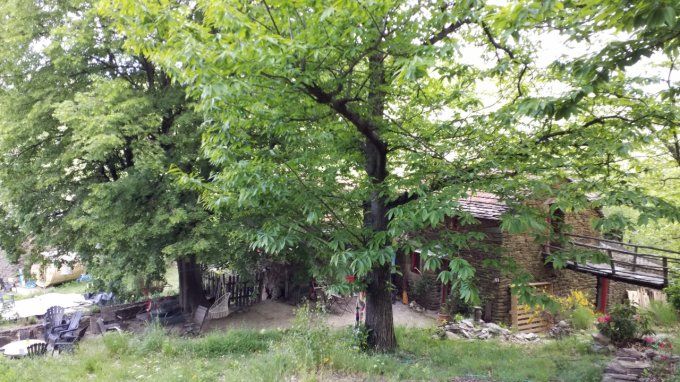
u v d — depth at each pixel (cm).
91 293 2170
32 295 2520
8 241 1678
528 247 1555
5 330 1658
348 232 792
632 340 1075
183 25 586
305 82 618
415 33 653
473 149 797
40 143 1473
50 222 1529
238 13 540
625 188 698
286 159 808
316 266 1318
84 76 1409
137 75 1502
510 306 1518
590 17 496
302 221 819
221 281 1980
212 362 880
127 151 1482
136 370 823
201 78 567
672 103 679
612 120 743
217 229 1270
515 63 765
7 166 1458
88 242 1404
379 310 977
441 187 756
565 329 1379
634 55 437
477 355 980
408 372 773
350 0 527
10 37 1319
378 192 831
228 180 721
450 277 648
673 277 1276
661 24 358
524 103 500
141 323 1659
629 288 1805
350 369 749
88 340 1280
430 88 892
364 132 789
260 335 1130
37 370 816
